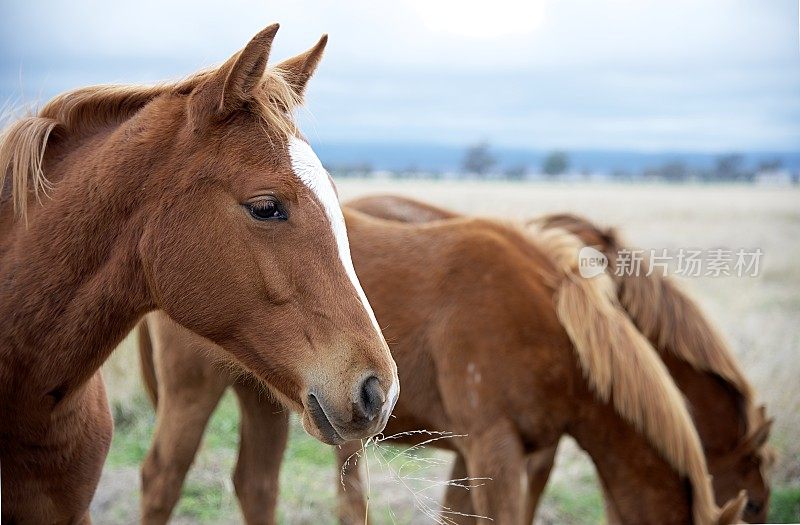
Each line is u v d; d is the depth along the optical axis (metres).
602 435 3.63
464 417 3.62
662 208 16.53
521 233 3.94
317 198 2.14
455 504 3.97
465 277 3.71
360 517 4.01
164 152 2.20
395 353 3.74
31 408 2.28
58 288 2.23
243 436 3.88
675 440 3.51
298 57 2.36
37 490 2.41
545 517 4.96
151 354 4.19
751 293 9.52
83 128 2.38
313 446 5.80
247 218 2.12
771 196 19.62
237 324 2.19
